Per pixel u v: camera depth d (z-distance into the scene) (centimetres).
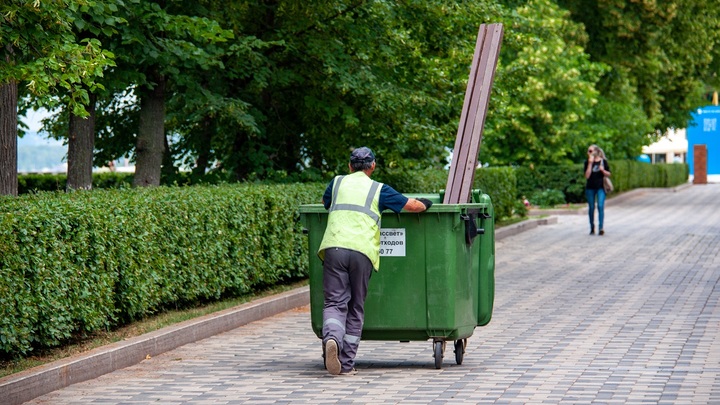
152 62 1811
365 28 2186
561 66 4312
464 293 1124
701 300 1667
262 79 2075
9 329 1057
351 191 1095
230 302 1594
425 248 1098
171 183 2311
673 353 1195
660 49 4625
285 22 2153
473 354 1221
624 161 5466
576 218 3891
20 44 1220
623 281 1953
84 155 1834
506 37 2630
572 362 1148
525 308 1612
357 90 2116
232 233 1597
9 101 1494
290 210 1802
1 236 1045
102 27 1596
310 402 957
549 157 4581
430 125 2353
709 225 3428
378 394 988
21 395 972
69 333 1173
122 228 1298
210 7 2008
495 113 2648
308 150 2419
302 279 1934
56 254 1141
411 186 2569
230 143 2361
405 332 1111
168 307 1523
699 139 8612
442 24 2305
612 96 4791
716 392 970
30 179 2981
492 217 1206
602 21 4484
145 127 1992
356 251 1073
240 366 1160
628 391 981
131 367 1162
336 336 1065
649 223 3562
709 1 4597
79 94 1254
